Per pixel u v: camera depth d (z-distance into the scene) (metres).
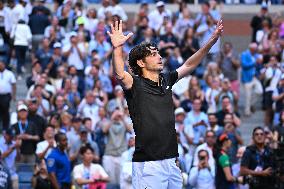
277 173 33.38
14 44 60.56
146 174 17.97
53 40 57.91
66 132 43.34
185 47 59.75
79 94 53.19
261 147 34.06
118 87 49.91
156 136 17.95
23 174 44.69
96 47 57.16
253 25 64.56
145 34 59.44
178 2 73.25
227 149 37.59
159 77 18.47
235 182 36.62
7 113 51.75
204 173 38.31
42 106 48.78
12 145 42.66
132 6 74.44
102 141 44.97
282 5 75.00
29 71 62.00
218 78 51.62
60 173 38.25
